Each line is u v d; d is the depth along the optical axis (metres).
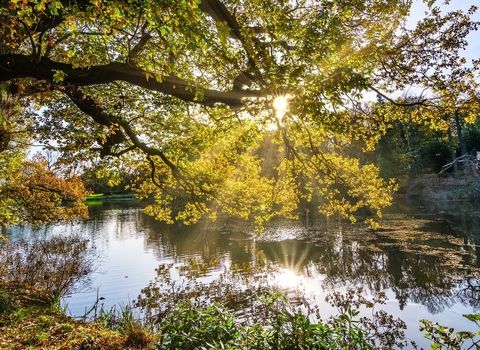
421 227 22.69
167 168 10.73
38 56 4.52
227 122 8.12
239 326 4.28
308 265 15.30
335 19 6.19
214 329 4.11
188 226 29.84
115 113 9.34
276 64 4.82
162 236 24.92
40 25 5.90
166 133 10.75
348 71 4.42
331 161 8.27
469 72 6.01
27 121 9.98
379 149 41.44
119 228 29.50
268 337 3.85
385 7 6.42
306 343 3.67
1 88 6.01
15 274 12.34
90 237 24.64
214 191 9.77
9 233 25.56
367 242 19.23
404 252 16.33
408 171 42.72
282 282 12.90
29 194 14.15
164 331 4.35
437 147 44.44
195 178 9.60
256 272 14.48
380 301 10.42
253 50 4.92
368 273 13.53
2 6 4.16
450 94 6.30
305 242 20.61
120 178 12.05
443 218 25.72
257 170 10.31
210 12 5.73
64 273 12.88
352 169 8.47
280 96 4.79
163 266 16.05
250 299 10.98
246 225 29.25
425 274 12.89
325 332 3.77
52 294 9.27
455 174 37.62
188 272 14.87
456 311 9.45
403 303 10.18
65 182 14.76
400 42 6.52
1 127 5.84
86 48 4.68
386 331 8.27
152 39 5.37
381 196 8.72
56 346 4.98
